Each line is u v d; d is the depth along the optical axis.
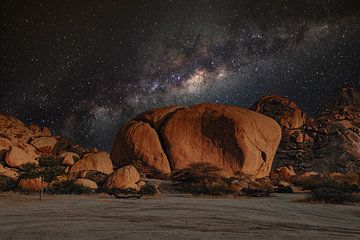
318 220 10.41
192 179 24.45
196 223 8.80
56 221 8.52
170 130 32.78
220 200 16.25
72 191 18.02
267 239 6.97
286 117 55.84
